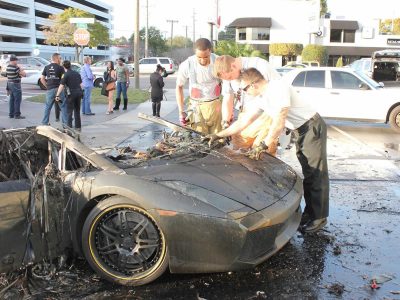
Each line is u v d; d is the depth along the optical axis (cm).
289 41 4856
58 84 1162
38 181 350
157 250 350
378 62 1706
